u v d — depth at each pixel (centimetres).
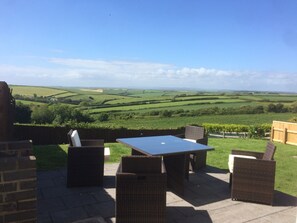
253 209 429
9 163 209
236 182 461
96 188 507
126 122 3109
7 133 623
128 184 337
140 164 343
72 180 507
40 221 376
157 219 340
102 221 374
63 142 1372
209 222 384
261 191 449
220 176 608
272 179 444
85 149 507
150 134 1464
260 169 448
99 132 1412
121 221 340
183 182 477
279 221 389
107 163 711
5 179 208
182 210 423
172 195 485
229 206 440
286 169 697
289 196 492
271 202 445
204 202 455
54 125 1366
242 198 459
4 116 611
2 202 208
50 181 543
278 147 1097
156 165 344
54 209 415
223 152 916
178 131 1498
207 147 503
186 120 3275
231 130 1669
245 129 1652
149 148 489
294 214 413
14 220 212
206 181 571
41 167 647
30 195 216
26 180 215
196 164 649
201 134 739
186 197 477
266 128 1493
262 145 1118
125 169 344
